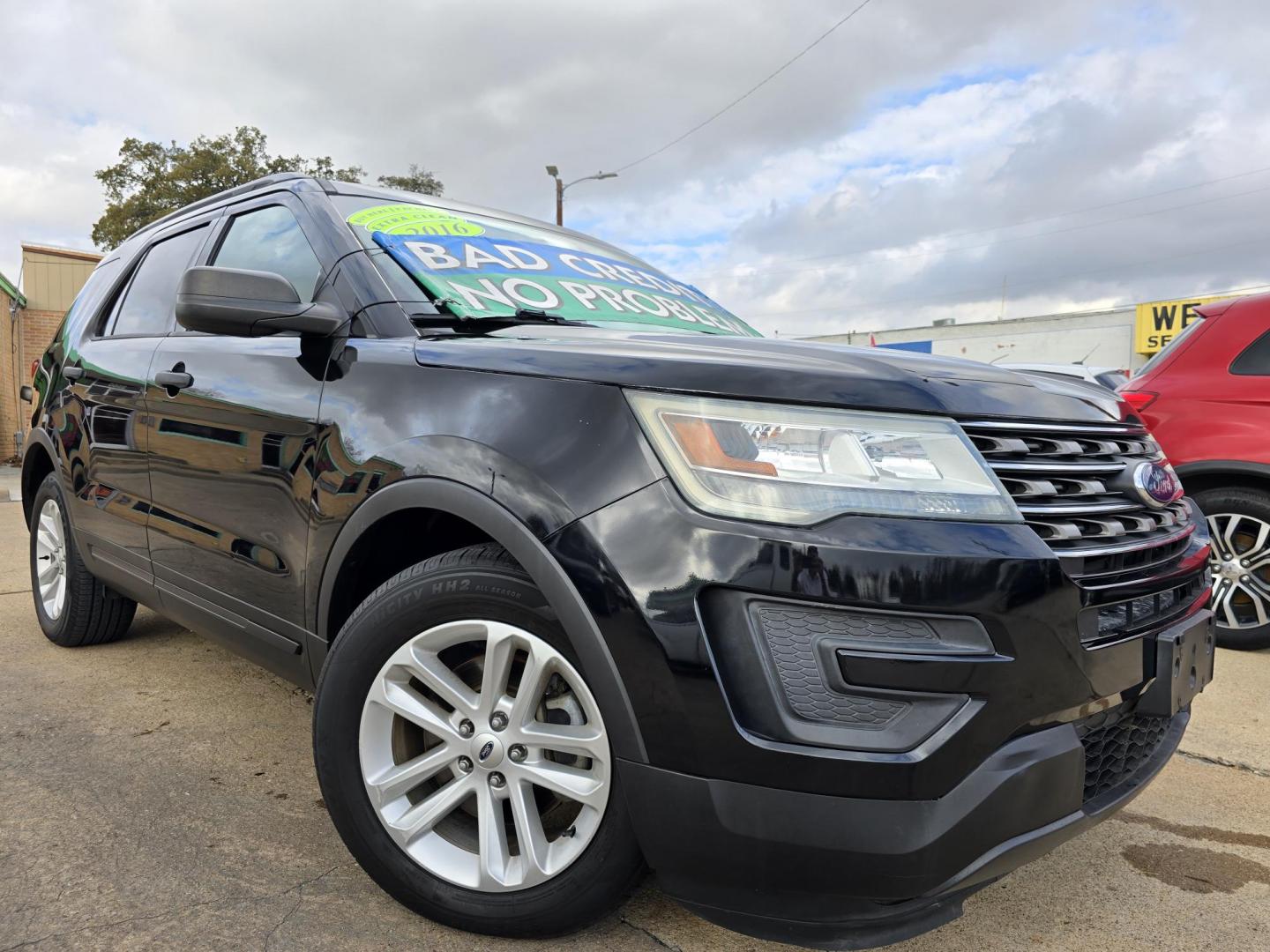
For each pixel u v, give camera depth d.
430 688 1.71
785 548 1.33
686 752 1.37
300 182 2.49
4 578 4.84
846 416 1.41
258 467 2.07
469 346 1.74
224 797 2.22
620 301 2.43
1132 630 1.57
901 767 1.29
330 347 2.00
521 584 1.53
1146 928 1.80
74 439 3.11
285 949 1.61
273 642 2.08
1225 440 3.70
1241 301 3.90
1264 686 3.36
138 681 3.09
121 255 3.51
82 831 2.02
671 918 1.78
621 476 1.43
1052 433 1.61
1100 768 1.58
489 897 1.60
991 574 1.33
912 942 1.74
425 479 1.63
